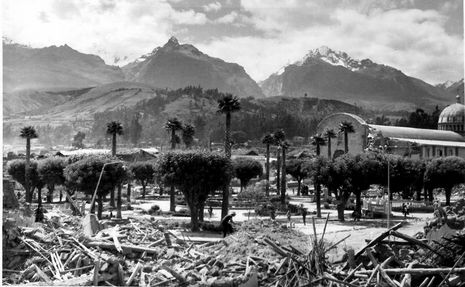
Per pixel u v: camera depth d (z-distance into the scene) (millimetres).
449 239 31812
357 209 77438
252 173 130250
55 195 125000
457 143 166125
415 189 102875
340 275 29656
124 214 81125
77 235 36688
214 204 100250
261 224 38781
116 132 90438
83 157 82812
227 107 74312
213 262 32594
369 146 137000
